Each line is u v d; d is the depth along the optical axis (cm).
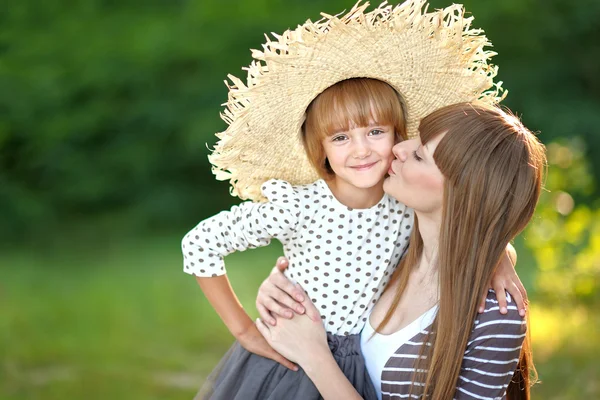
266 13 1154
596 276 610
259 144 252
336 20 233
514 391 252
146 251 959
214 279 255
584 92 1162
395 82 247
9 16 1151
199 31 1153
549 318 566
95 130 1184
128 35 1161
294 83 242
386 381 238
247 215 248
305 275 251
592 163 1087
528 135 233
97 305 688
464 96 256
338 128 243
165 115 1161
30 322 637
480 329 225
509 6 1095
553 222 625
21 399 464
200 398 261
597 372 455
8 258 945
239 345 261
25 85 1134
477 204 224
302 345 243
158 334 591
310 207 247
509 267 238
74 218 1177
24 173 1188
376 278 251
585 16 1120
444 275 226
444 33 242
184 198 1173
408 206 239
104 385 482
